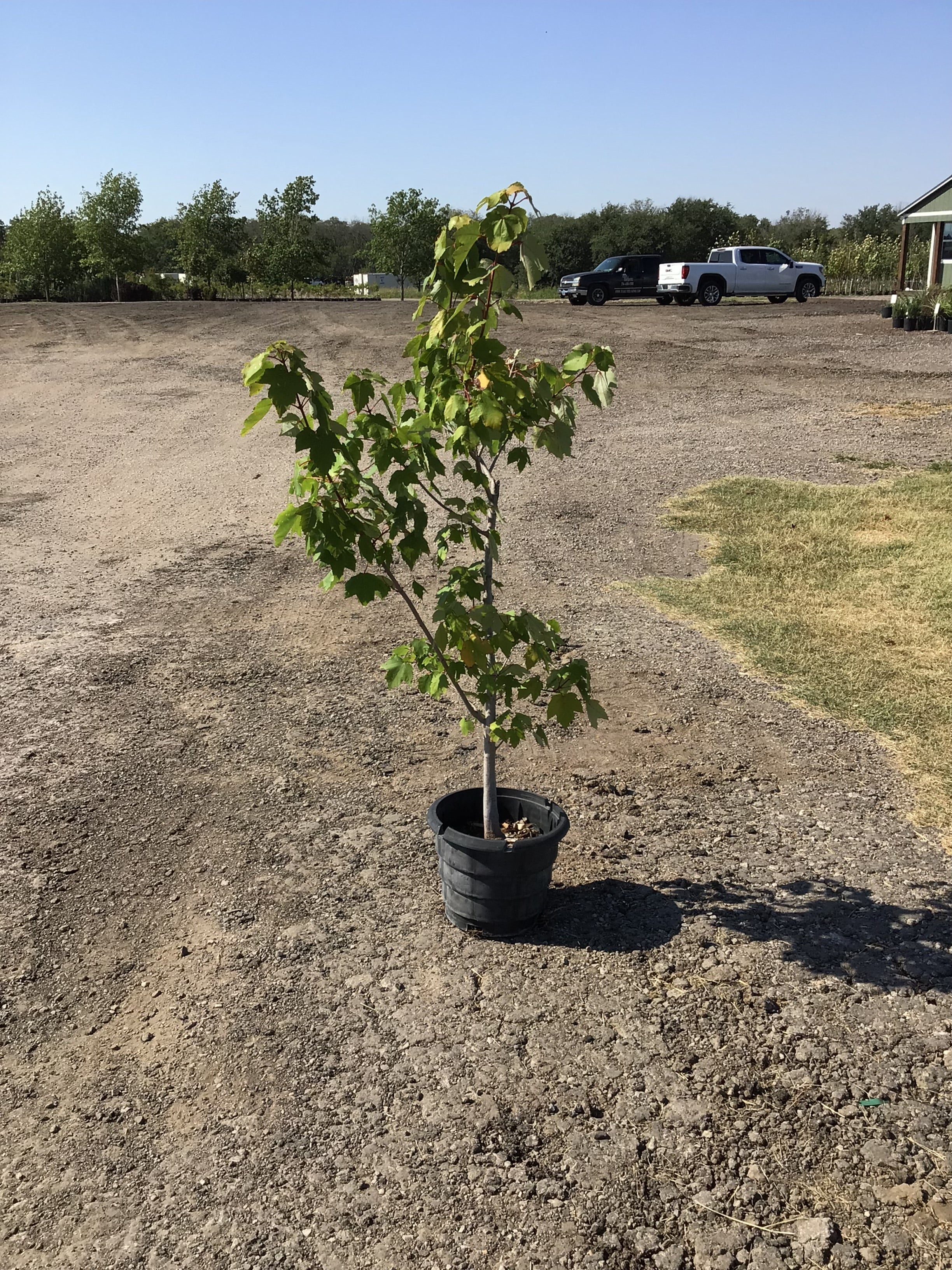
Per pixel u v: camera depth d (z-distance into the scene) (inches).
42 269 1991.9
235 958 143.1
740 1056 121.5
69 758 205.8
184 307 1558.8
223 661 257.9
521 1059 122.1
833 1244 97.7
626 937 144.8
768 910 149.9
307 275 1894.7
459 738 210.5
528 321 1124.5
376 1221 101.7
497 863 138.1
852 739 204.7
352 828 176.4
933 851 164.9
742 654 250.1
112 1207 104.3
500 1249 98.3
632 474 454.0
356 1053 124.0
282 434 116.1
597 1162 107.5
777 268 1344.7
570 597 298.0
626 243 2477.9
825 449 480.4
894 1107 113.3
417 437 124.5
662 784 189.2
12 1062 125.2
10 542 383.9
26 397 736.3
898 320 931.3
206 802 186.9
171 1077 121.5
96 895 158.9
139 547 372.5
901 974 135.0
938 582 292.7
